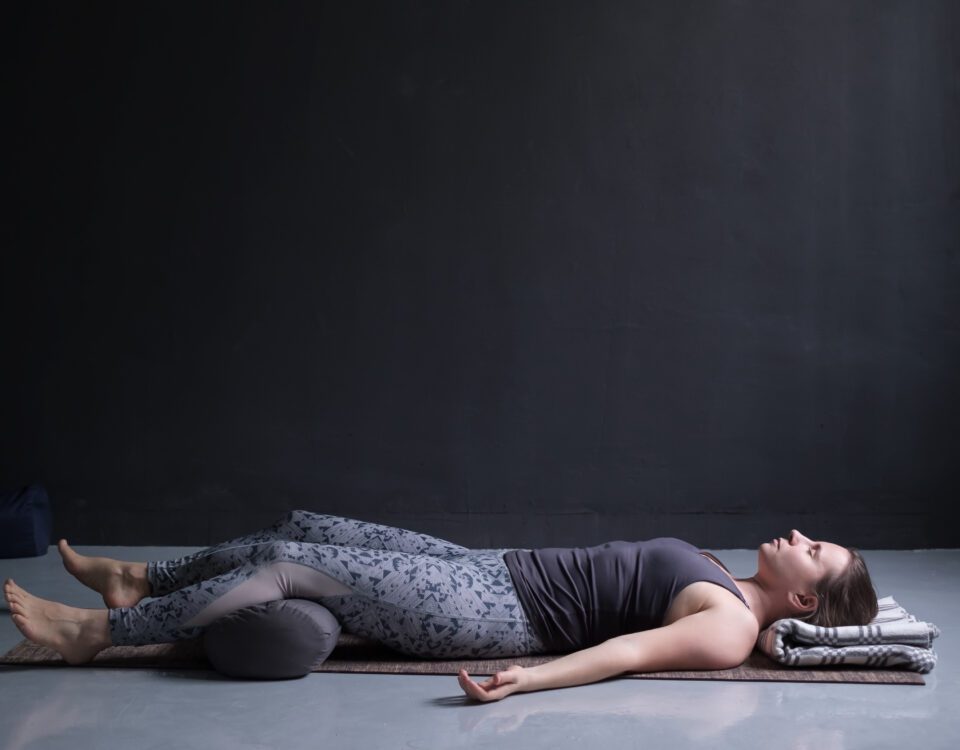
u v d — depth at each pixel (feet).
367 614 9.79
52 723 8.58
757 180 16.30
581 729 8.46
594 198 16.42
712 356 16.39
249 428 16.72
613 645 9.42
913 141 16.16
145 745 8.13
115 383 16.79
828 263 16.29
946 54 16.10
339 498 16.71
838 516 16.35
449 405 16.58
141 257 16.69
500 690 9.05
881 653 9.88
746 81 16.28
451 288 16.56
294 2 16.49
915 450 16.29
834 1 16.16
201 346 16.70
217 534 16.76
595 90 16.38
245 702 9.07
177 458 16.78
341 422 16.69
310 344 16.66
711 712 8.86
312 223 16.58
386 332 16.60
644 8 16.31
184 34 16.56
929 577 14.33
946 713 8.89
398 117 16.51
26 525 15.62
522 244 16.47
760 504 16.40
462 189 16.49
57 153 16.69
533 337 16.51
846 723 8.64
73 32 16.61
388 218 16.56
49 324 16.80
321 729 8.45
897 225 16.21
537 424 16.53
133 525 16.80
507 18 16.40
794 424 16.39
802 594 10.25
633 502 16.49
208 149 16.61
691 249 16.38
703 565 10.06
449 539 16.63
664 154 16.34
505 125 16.44
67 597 13.09
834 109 16.22
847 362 16.33
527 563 10.30
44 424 16.85
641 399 16.46
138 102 16.61
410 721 8.63
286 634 9.53
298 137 16.57
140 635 9.69
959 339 16.21
